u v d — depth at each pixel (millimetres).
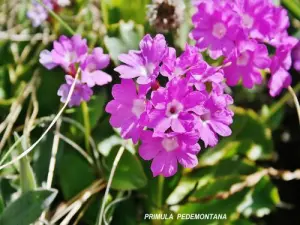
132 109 116
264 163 176
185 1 167
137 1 165
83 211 141
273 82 137
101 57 130
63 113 157
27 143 142
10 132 158
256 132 158
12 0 187
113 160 146
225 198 145
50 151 149
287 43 138
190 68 114
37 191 113
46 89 162
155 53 115
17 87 163
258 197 147
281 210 171
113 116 115
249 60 131
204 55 152
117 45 156
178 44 160
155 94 110
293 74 183
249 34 132
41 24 176
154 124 108
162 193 150
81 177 147
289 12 184
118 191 148
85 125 147
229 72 132
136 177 142
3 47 172
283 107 169
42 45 172
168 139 114
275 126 166
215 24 130
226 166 153
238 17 126
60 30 173
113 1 166
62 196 150
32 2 171
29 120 155
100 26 175
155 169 114
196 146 111
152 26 156
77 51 130
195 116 111
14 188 142
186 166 112
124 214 149
